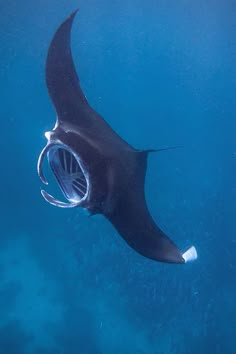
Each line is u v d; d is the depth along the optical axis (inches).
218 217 517.3
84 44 1724.9
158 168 671.8
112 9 1190.3
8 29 1279.5
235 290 423.2
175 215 520.4
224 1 940.6
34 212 574.6
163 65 1899.6
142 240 115.2
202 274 439.2
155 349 367.6
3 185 649.0
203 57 1667.1
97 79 2042.3
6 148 809.5
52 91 126.2
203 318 390.3
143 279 437.4
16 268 479.2
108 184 107.5
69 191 109.7
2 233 537.6
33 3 1023.6
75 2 1085.8
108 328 389.1
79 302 423.8
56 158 109.0
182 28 1405.0
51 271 469.7
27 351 374.6
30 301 433.1
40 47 1473.9
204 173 667.4
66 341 381.4
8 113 1331.2
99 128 125.8
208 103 1371.8
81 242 501.0
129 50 1812.3
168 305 407.2
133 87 1982.0
